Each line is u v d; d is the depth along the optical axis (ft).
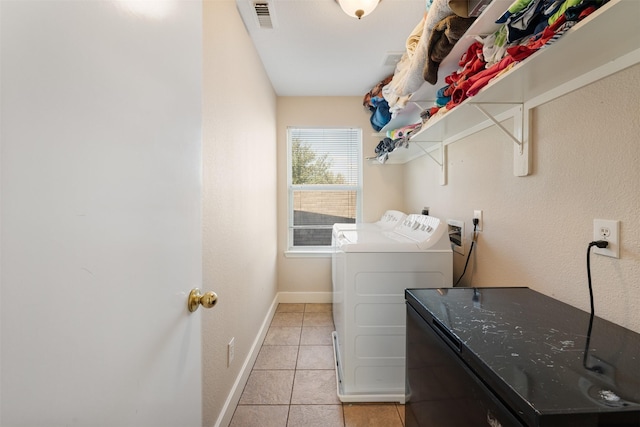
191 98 2.45
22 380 1.07
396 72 6.32
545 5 2.43
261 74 7.25
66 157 1.24
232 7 4.93
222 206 4.47
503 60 3.00
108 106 1.47
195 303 2.43
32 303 1.11
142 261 1.75
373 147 9.97
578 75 2.88
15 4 1.05
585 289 2.91
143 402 1.75
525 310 2.91
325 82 8.67
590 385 1.70
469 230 5.23
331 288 9.98
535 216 3.61
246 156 5.81
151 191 1.84
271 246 8.71
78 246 1.30
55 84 1.19
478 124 4.84
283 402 5.16
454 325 2.55
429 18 3.42
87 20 1.34
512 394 1.66
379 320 5.14
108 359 1.47
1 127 1.01
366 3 4.71
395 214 8.15
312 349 6.93
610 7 1.80
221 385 4.44
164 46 2.01
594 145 2.78
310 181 10.36
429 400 2.85
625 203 2.51
